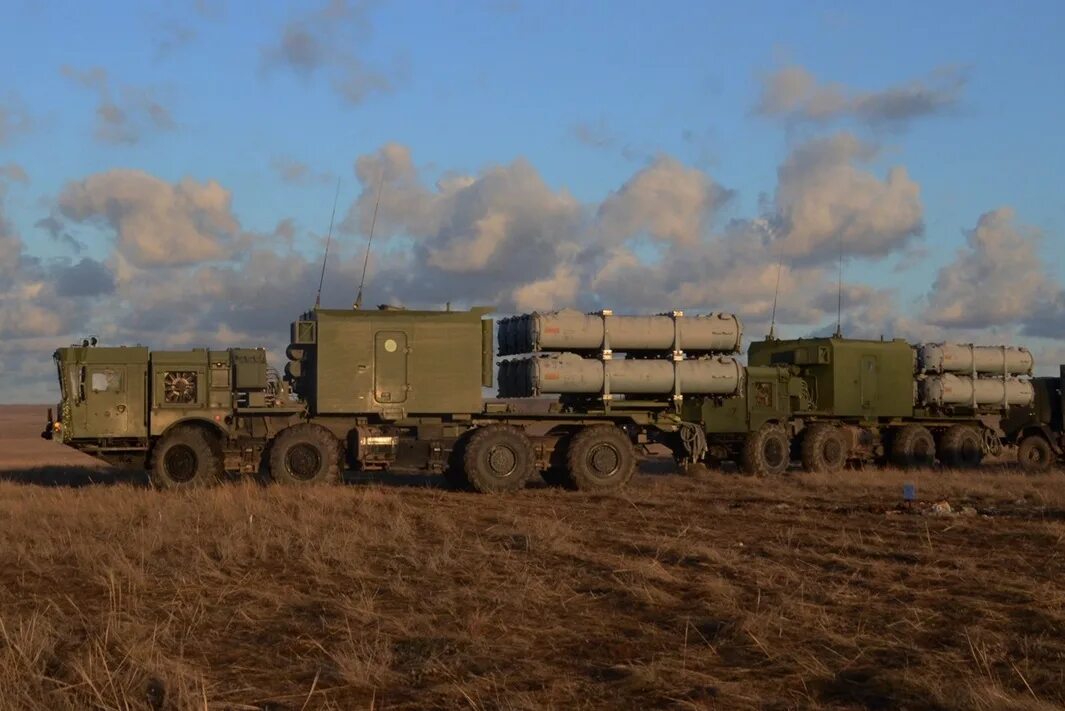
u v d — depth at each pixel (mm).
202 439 24375
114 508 20141
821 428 32094
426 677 9016
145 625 10578
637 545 15750
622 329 26922
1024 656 9531
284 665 9406
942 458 35812
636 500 23016
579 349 26906
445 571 13680
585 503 22453
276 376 25312
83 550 14828
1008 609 11375
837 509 20922
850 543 15797
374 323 25172
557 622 10883
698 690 8594
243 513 19031
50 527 17266
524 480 25109
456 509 21109
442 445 25344
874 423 34312
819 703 8258
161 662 9133
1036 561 14406
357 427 25188
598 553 14922
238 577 13328
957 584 12711
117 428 24406
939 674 8867
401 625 10547
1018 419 36812
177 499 21469
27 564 14414
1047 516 19656
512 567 13820
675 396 27391
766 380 31312
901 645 9875
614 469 25797
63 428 24250
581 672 9164
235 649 9953
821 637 10148
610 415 26625
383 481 29250
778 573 13289
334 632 10516
